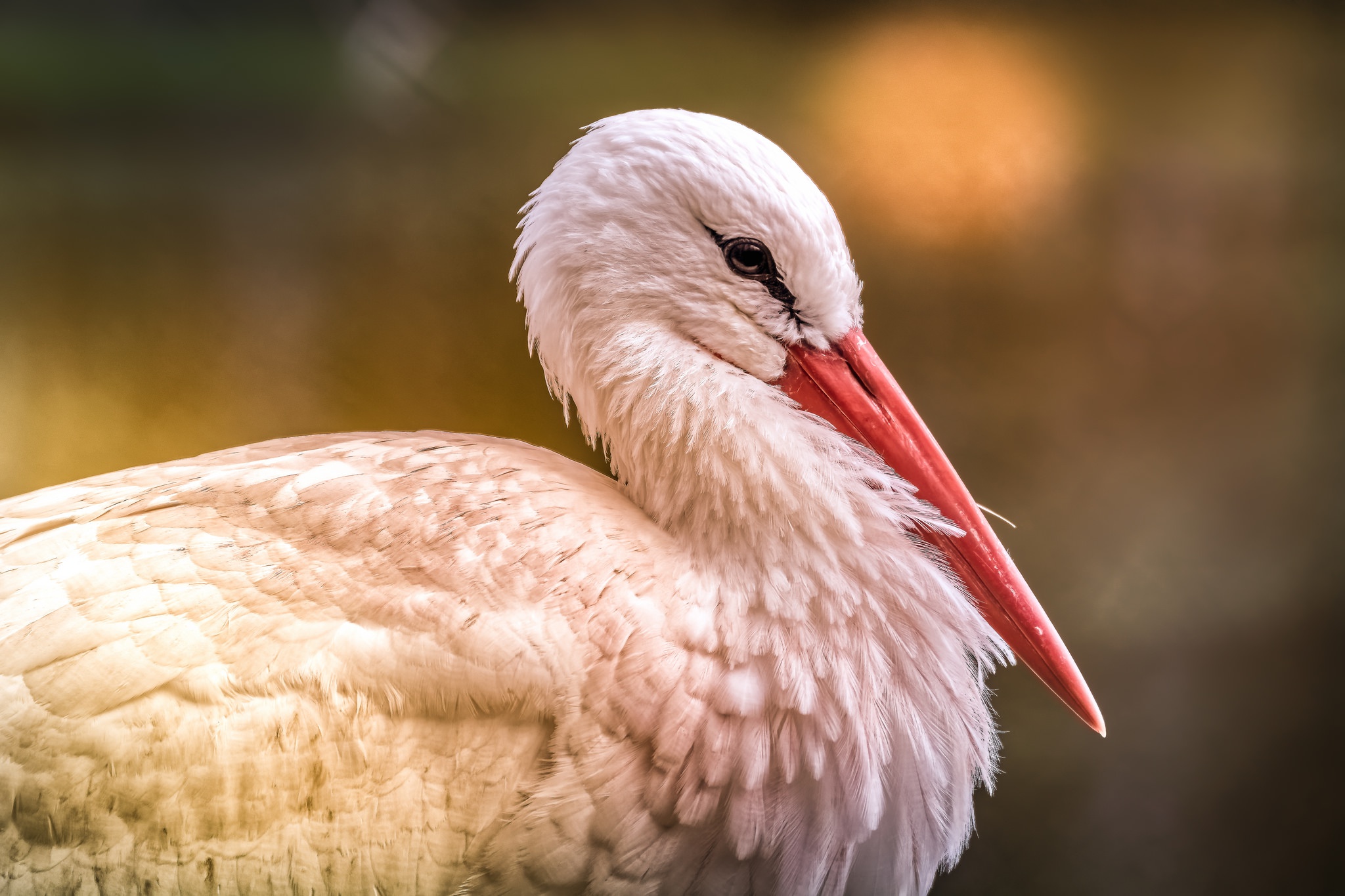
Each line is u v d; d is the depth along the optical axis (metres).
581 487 4.24
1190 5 12.86
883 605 4.23
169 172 10.40
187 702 4.18
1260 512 6.61
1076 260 9.42
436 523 4.21
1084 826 4.63
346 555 4.20
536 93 12.23
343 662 4.18
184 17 12.95
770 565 4.21
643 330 4.25
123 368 7.72
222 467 4.24
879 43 12.98
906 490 4.25
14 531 4.22
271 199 9.91
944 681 4.24
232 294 8.59
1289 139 11.00
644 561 4.21
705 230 4.24
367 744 4.18
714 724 4.20
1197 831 4.62
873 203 10.13
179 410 7.44
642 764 4.19
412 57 12.85
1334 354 8.32
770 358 4.25
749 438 4.23
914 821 4.23
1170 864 4.59
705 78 12.60
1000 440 7.32
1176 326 8.39
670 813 4.20
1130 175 10.52
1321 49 12.58
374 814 4.18
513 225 9.73
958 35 13.10
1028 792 4.76
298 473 4.23
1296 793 4.73
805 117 11.65
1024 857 4.61
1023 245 9.40
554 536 4.21
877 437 4.26
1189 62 12.24
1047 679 4.25
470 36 13.40
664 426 4.23
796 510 4.22
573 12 13.59
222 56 12.56
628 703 4.19
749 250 4.24
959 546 4.26
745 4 13.46
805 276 4.25
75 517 4.22
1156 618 5.79
